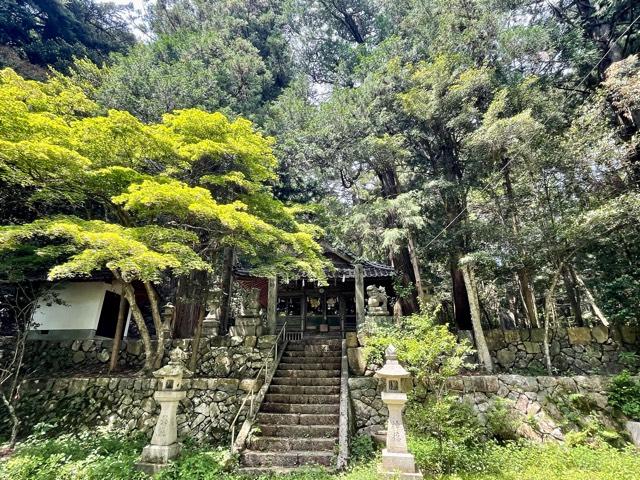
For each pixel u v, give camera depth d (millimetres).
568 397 7418
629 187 8977
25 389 8742
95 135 7082
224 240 8008
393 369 5137
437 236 10828
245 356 9406
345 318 13469
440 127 11555
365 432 7406
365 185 16469
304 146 12234
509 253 9625
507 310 15102
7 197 9031
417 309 12758
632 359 8508
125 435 7559
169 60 14633
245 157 8398
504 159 10438
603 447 6336
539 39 11094
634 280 8961
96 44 20531
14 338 10500
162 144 7430
